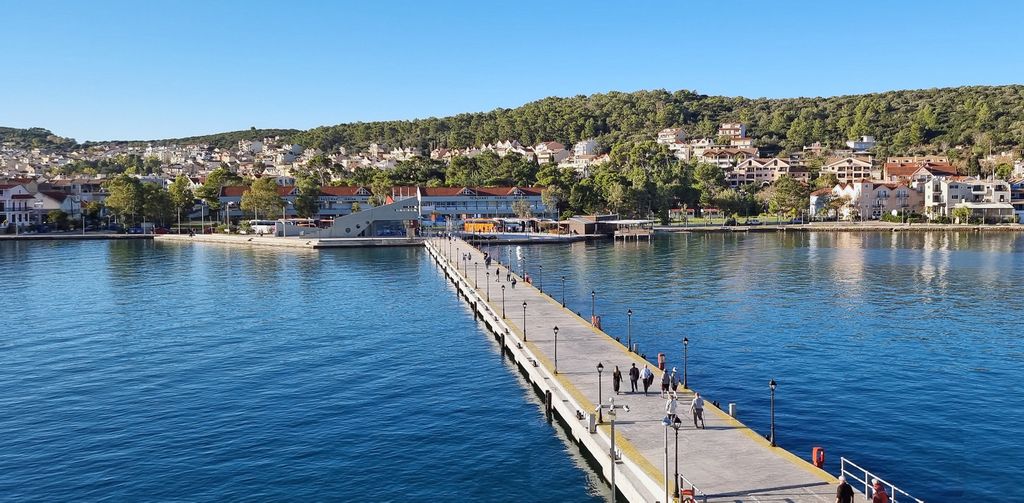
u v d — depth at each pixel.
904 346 73.81
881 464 44.72
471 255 159.00
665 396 52.62
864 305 98.12
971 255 162.88
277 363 70.44
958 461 45.00
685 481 37.88
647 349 73.38
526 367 65.19
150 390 61.78
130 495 42.22
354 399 59.09
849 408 54.72
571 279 126.25
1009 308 95.19
